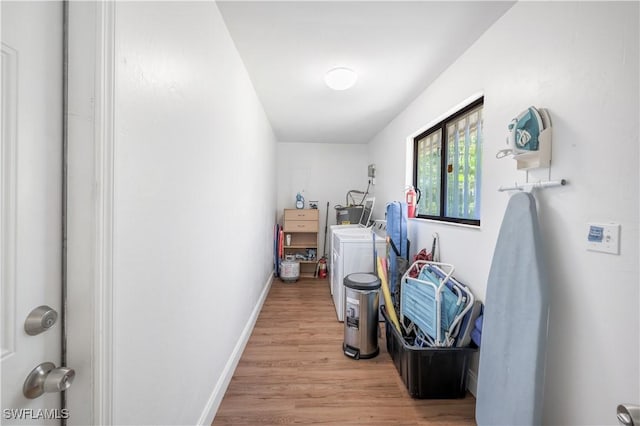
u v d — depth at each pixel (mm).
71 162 636
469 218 1924
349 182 4508
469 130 1948
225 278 1588
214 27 1345
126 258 723
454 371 1539
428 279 1796
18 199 546
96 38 630
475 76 1632
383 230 3234
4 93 521
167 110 923
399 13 1393
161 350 911
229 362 1680
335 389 1626
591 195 945
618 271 863
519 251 1132
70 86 631
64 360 643
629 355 835
